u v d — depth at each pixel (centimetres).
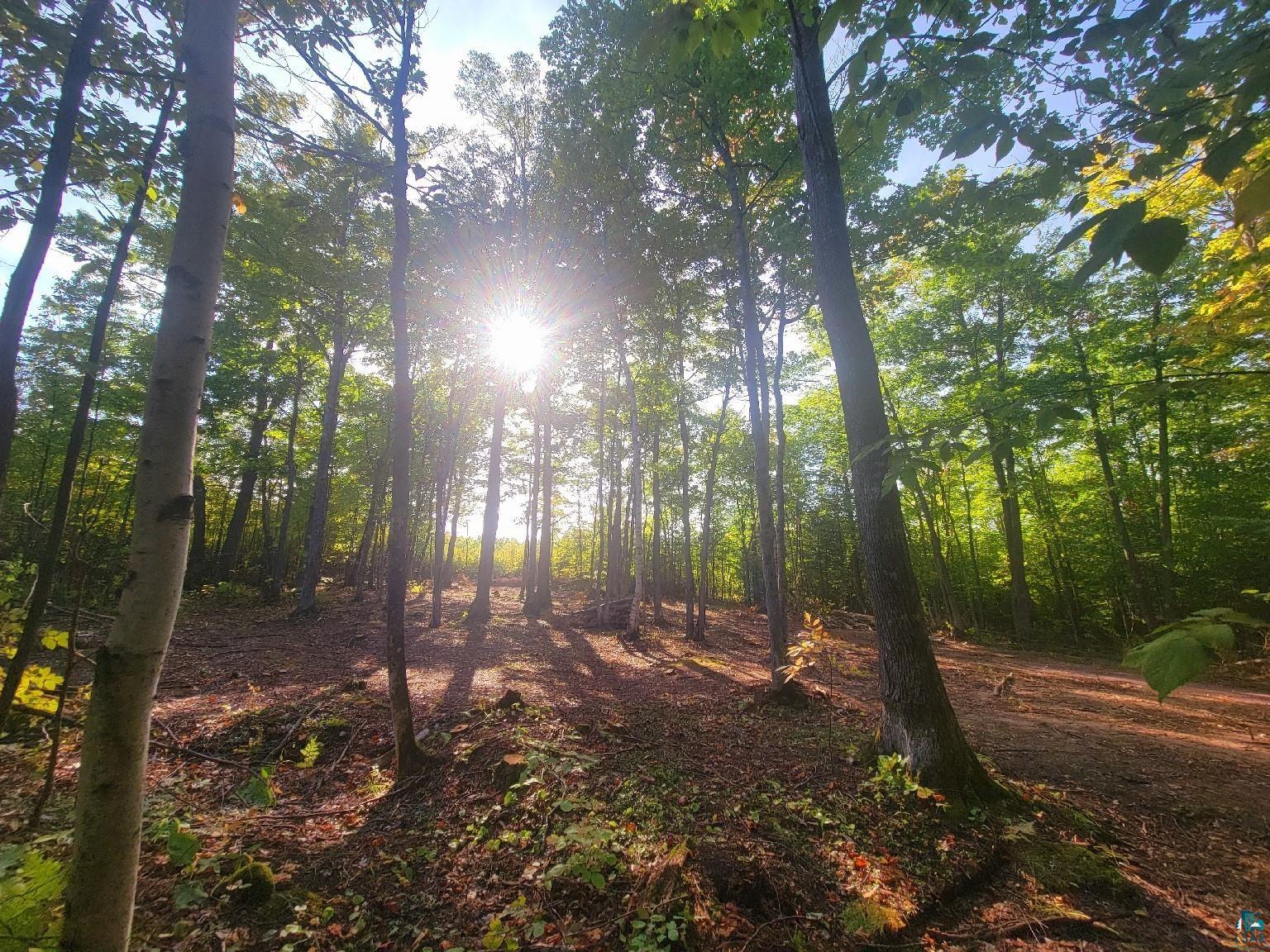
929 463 215
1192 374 222
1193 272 1084
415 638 1147
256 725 527
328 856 335
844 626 1922
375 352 1539
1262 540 1338
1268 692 965
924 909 310
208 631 1138
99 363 298
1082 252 1265
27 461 1532
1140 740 602
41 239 290
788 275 989
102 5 302
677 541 3162
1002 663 1263
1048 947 287
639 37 210
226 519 2650
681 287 1131
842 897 315
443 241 880
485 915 291
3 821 315
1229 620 107
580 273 1112
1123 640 1619
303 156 503
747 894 307
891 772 434
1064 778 480
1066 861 349
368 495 2448
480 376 1584
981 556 2195
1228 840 385
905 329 1695
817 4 324
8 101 321
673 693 771
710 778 457
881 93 237
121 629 185
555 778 416
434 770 446
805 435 2472
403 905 297
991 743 568
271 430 2033
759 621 1912
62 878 192
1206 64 162
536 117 1203
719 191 949
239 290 1245
